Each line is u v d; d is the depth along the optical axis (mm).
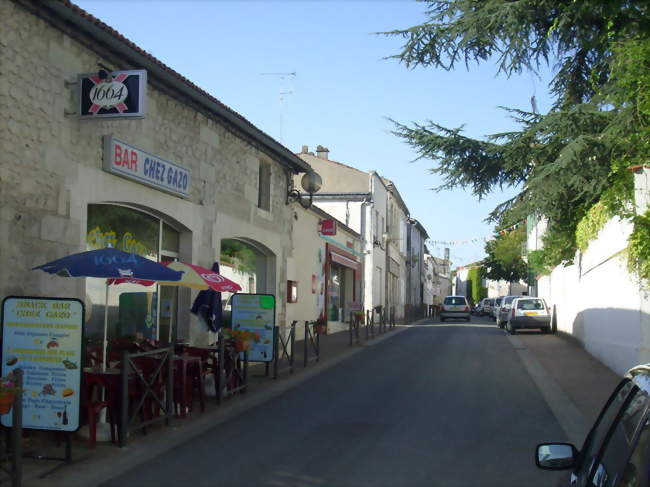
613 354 13969
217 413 9523
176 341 12750
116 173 10078
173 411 9336
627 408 2926
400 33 13078
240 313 13102
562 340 23000
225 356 10820
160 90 11594
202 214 13258
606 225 14789
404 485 6117
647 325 11367
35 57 8516
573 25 11914
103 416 8156
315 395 11133
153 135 11438
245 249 16734
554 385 12234
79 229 9305
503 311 30141
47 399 6719
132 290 11516
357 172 33188
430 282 77875
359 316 21469
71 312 6730
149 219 11875
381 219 37062
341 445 7621
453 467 6703
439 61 13352
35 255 8445
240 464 6848
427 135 15734
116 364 8633
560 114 14219
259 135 15312
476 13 12461
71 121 9180
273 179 17500
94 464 6840
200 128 13188
